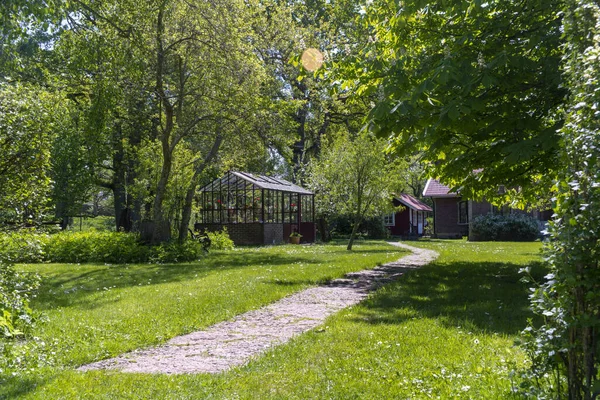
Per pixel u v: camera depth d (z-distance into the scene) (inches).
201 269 664.4
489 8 430.3
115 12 711.1
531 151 364.2
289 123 923.4
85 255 824.3
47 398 190.9
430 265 663.1
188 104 873.5
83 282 550.6
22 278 318.0
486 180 538.0
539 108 416.2
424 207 2311.8
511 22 423.8
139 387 207.8
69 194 1195.3
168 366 247.0
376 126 389.7
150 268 691.4
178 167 987.3
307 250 1018.1
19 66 813.2
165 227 915.4
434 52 437.4
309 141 1849.2
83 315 362.3
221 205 1298.0
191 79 866.8
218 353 269.3
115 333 308.3
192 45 775.1
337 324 317.4
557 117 400.2
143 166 1018.1
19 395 193.8
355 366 225.8
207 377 221.8
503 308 358.0
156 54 779.4
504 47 402.6
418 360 230.5
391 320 325.1
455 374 205.9
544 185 447.5
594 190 133.0
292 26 1047.6
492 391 182.1
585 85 141.5
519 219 1467.8
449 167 483.2
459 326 299.1
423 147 470.3
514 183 523.8
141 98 847.1
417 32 460.1
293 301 419.8
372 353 245.1
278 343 284.8
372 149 917.8
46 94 422.6
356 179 943.0
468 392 184.4
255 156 923.4
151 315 358.9
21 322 298.0
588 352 135.3
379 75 431.5
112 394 197.8
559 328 142.6
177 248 825.5
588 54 139.9
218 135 904.3
